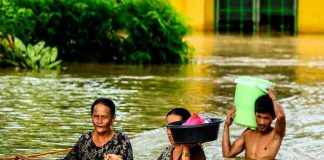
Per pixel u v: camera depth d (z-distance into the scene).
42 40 22.45
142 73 20.53
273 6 36.22
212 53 26.45
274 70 21.80
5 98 15.76
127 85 18.14
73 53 22.69
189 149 8.12
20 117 13.75
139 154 11.03
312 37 33.62
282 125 10.27
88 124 13.20
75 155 8.78
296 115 14.29
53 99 15.75
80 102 15.45
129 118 13.80
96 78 19.27
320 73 21.20
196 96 16.61
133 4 22.64
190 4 35.56
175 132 8.04
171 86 18.12
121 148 8.61
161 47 22.81
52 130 12.68
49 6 22.38
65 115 14.00
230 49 27.91
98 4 22.45
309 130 12.87
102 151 8.62
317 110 14.91
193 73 20.81
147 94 16.77
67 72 20.33
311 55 26.22
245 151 10.57
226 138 10.62
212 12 35.75
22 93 16.47
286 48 28.58
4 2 21.59
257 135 10.49
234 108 10.49
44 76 19.39
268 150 10.38
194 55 25.70
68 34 22.52
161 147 11.46
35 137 12.13
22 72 20.09
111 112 8.63
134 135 12.30
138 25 22.41
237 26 36.00
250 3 36.00
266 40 31.94
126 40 22.61
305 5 35.59
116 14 22.52
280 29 36.44
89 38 22.59
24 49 20.84
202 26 35.66
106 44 22.69
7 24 21.25
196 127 7.97
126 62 22.67
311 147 11.59
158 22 22.50
